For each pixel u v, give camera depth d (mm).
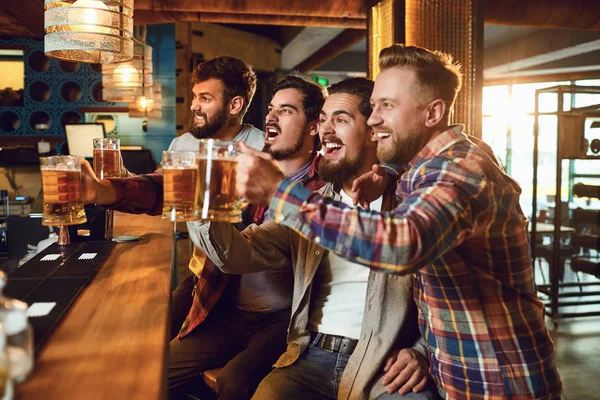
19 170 5180
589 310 5012
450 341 1419
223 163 1203
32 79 5359
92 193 1634
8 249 2455
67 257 1775
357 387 1584
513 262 1384
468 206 1183
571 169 6934
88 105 5434
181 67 5945
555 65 8352
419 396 1515
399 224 1083
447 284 1384
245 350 1960
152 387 795
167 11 4688
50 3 2227
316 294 1812
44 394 771
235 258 1709
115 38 2311
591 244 4281
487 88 9508
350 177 1888
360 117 1835
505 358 1371
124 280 1469
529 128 8258
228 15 4855
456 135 1393
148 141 5746
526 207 8242
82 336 1021
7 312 812
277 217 1164
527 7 4680
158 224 2623
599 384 3338
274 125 2248
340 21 5027
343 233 1098
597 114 4645
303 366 1715
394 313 1620
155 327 1073
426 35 3699
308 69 9391
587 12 4773
